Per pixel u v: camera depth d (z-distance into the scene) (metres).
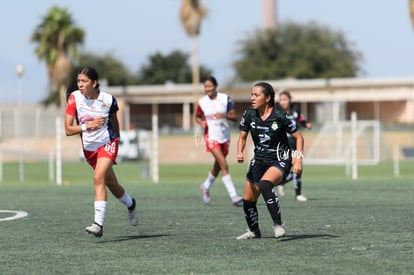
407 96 128.50
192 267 15.57
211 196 34.50
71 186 43.59
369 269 15.16
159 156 101.00
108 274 14.92
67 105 19.52
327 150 89.75
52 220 24.48
